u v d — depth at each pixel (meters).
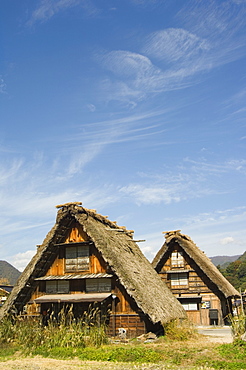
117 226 27.05
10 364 14.24
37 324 19.31
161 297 22.67
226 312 33.81
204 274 32.53
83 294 21.92
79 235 23.05
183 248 32.91
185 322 22.61
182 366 13.13
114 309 20.66
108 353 15.34
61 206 22.78
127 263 22.09
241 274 72.88
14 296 22.55
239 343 15.05
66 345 17.41
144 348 16.05
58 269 23.38
